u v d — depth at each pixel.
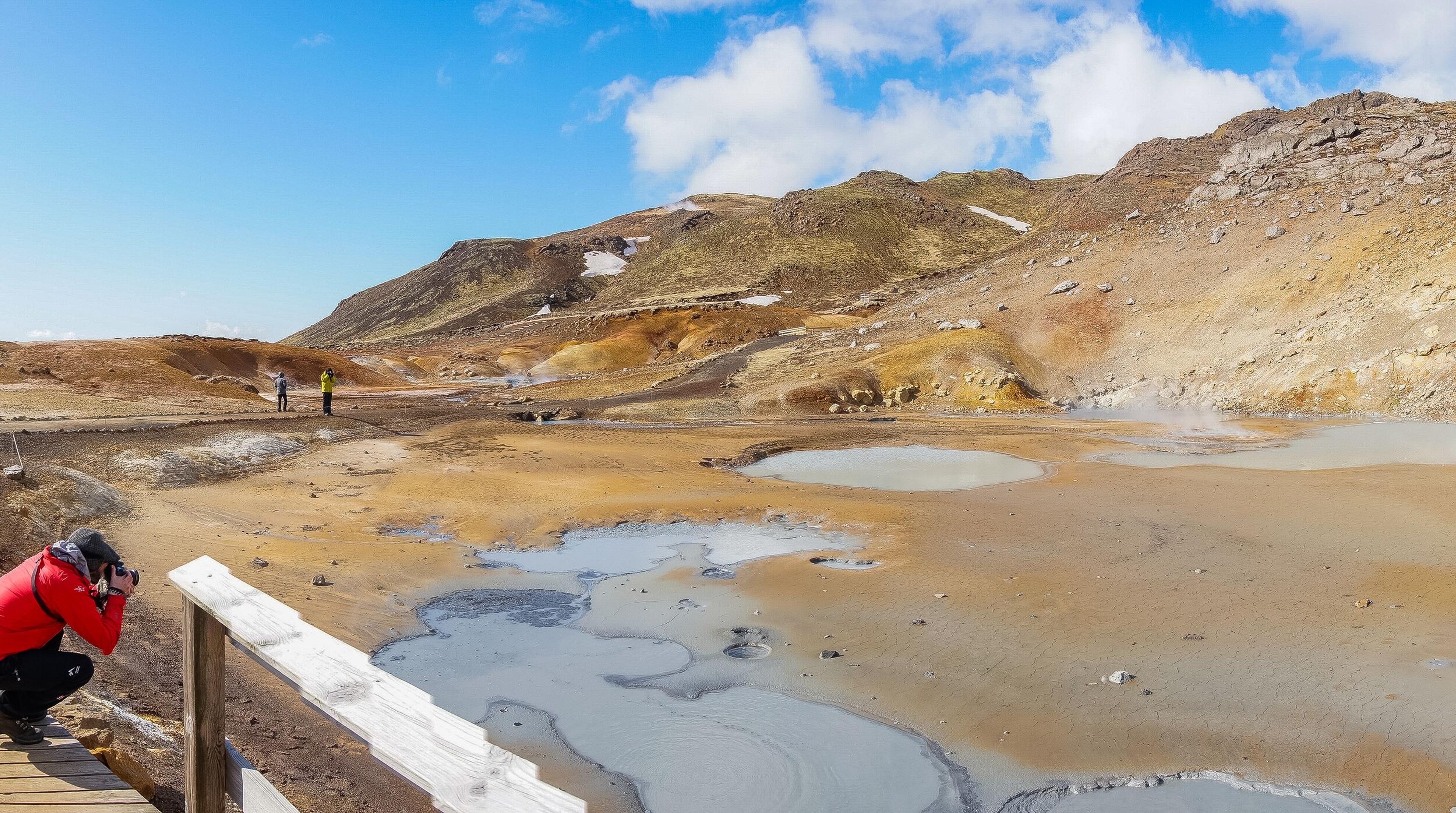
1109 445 32.50
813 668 10.59
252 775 3.27
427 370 88.06
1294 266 54.09
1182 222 70.38
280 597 12.43
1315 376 44.12
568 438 32.84
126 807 4.08
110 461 19.75
